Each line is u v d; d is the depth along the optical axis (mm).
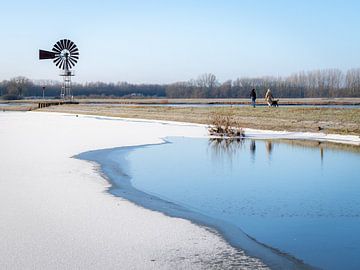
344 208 9500
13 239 7180
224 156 17188
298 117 29875
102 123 35375
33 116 47688
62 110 59281
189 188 11430
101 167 14227
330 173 13570
